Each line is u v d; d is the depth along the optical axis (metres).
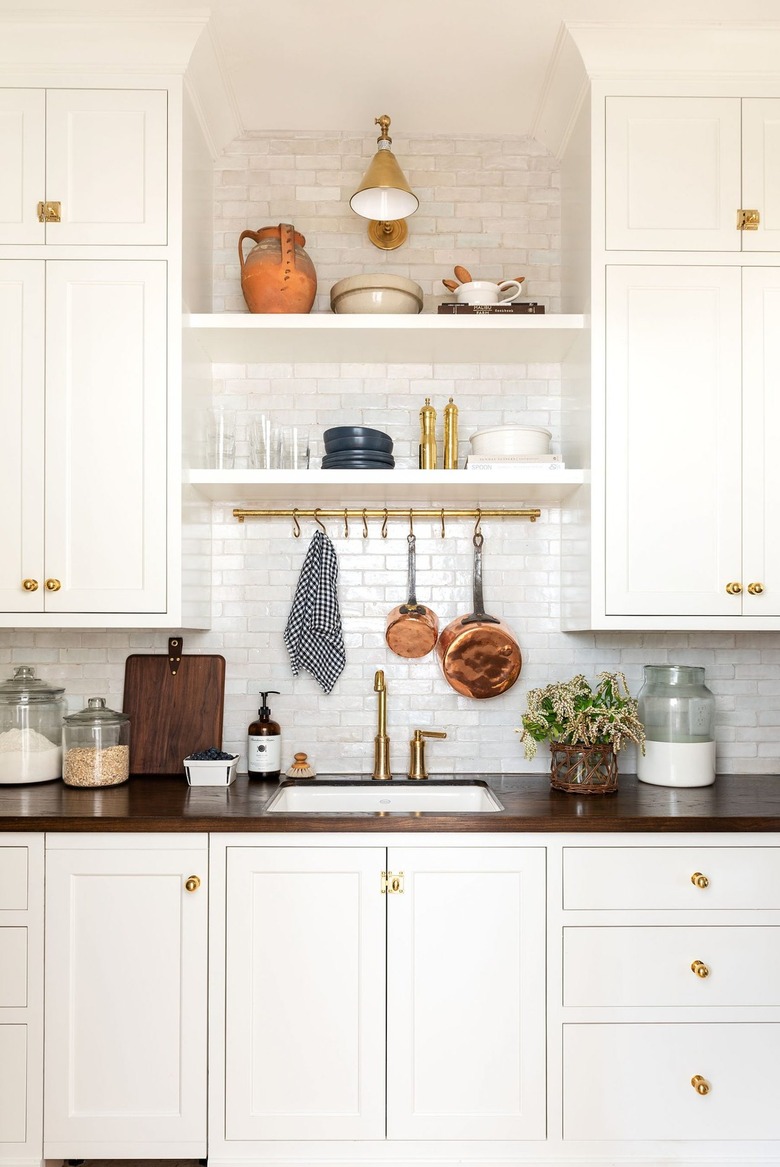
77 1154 1.98
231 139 2.68
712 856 2.03
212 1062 1.98
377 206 2.41
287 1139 1.98
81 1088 1.98
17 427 2.22
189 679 2.58
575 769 2.29
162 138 2.24
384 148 2.39
